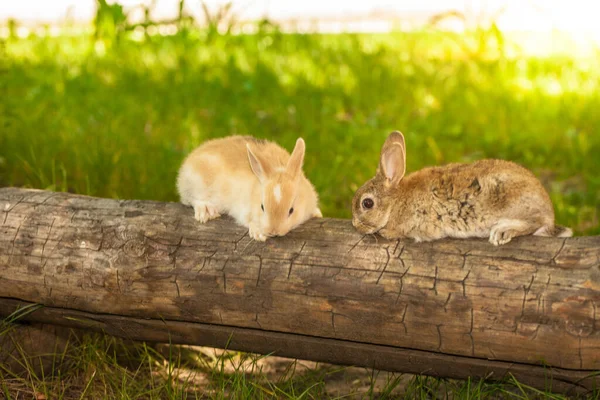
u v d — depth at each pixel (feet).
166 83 35.47
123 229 15.55
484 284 13.47
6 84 32.12
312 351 15.26
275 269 14.65
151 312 15.55
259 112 32.07
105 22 41.75
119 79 35.88
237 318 15.01
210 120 30.66
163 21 44.45
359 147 28.50
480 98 34.32
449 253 14.02
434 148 28.17
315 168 26.17
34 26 51.01
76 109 30.63
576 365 13.23
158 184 24.38
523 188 14.34
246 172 17.03
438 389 17.39
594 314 12.78
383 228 15.01
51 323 16.93
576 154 28.09
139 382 17.78
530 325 13.17
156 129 29.25
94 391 17.12
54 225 15.90
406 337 14.10
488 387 15.80
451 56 42.29
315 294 14.35
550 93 35.12
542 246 13.60
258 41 43.80
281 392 16.57
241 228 15.42
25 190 16.97
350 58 40.65
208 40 42.68
